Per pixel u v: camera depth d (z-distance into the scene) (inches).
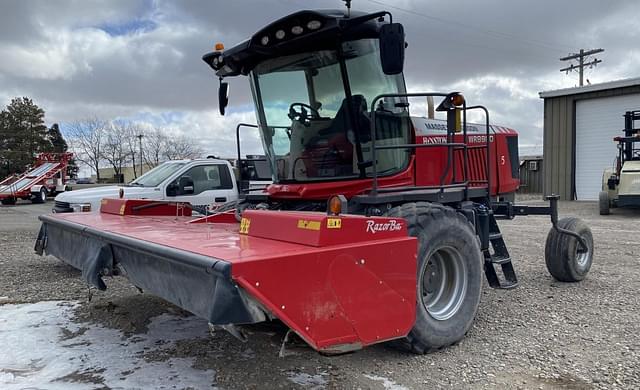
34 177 1114.7
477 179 229.6
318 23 165.0
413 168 194.1
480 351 153.5
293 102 189.3
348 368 141.6
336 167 182.7
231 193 398.3
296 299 109.0
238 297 101.9
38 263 302.4
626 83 732.7
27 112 2178.9
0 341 163.6
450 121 187.9
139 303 204.7
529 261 293.9
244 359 147.9
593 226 465.1
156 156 1946.4
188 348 156.5
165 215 213.5
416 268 134.4
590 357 146.9
